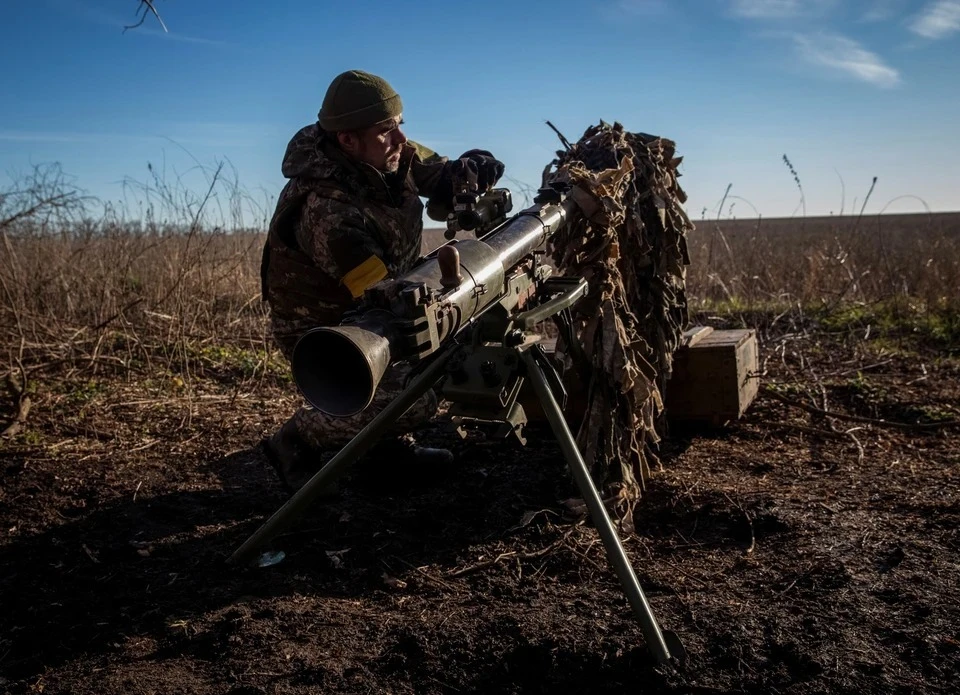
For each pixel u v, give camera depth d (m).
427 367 2.45
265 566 2.72
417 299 1.85
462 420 2.27
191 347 5.79
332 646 2.20
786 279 7.86
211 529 3.08
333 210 2.82
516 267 2.45
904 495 3.21
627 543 2.82
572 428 3.89
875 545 2.71
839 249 7.91
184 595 2.55
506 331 2.25
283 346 3.16
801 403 4.46
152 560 2.82
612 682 1.98
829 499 3.18
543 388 2.23
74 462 3.81
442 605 2.41
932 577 2.47
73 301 6.35
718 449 3.87
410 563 2.72
